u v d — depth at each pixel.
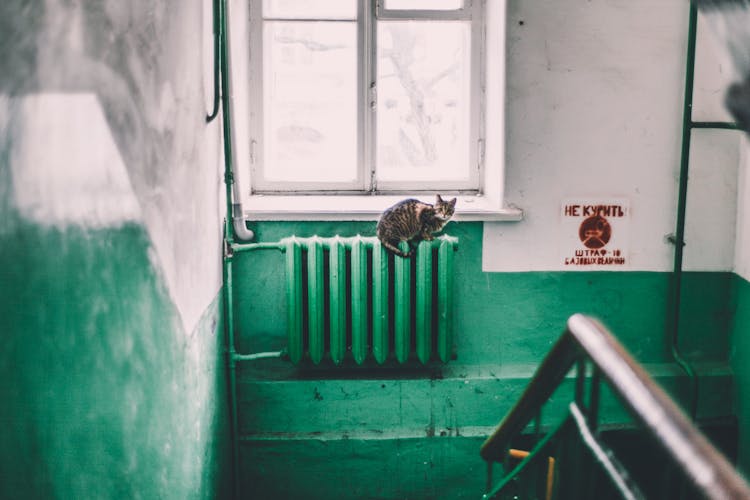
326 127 3.74
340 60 3.68
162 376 2.09
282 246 3.32
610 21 3.35
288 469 3.53
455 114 3.75
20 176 1.15
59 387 1.30
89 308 1.47
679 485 2.95
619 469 1.37
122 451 1.70
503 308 3.55
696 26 3.29
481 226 3.48
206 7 2.85
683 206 3.41
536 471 2.07
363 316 3.37
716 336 3.55
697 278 3.51
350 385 3.50
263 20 3.63
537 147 3.43
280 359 3.60
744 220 3.37
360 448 3.51
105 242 1.58
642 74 3.38
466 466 3.54
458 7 3.65
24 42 1.17
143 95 1.92
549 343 3.59
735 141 3.39
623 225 3.48
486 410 3.55
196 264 2.63
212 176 2.99
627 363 1.19
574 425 1.61
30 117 1.19
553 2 3.34
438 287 3.36
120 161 1.70
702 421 3.50
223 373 3.31
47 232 1.26
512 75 3.38
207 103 2.89
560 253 3.51
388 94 3.72
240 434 3.51
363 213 3.41
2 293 1.08
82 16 1.45
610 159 3.44
